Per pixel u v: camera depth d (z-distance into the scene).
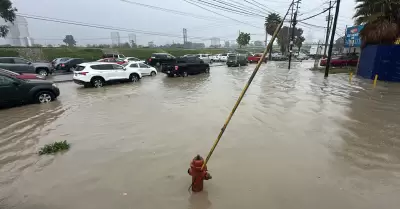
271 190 3.65
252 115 7.62
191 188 3.70
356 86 13.41
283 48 58.91
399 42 15.14
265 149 5.12
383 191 3.61
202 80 16.48
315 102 9.39
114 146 5.33
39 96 9.48
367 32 16.12
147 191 3.65
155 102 9.65
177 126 6.65
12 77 8.78
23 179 4.02
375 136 5.82
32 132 6.25
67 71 23.14
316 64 27.33
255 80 16.39
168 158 4.74
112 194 3.58
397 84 13.97
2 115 7.82
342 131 6.16
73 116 7.70
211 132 6.17
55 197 3.53
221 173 4.16
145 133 6.13
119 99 10.28
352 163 4.49
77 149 5.18
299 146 5.27
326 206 3.28
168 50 56.91
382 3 15.16
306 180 3.93
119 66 14.91
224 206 3.29
